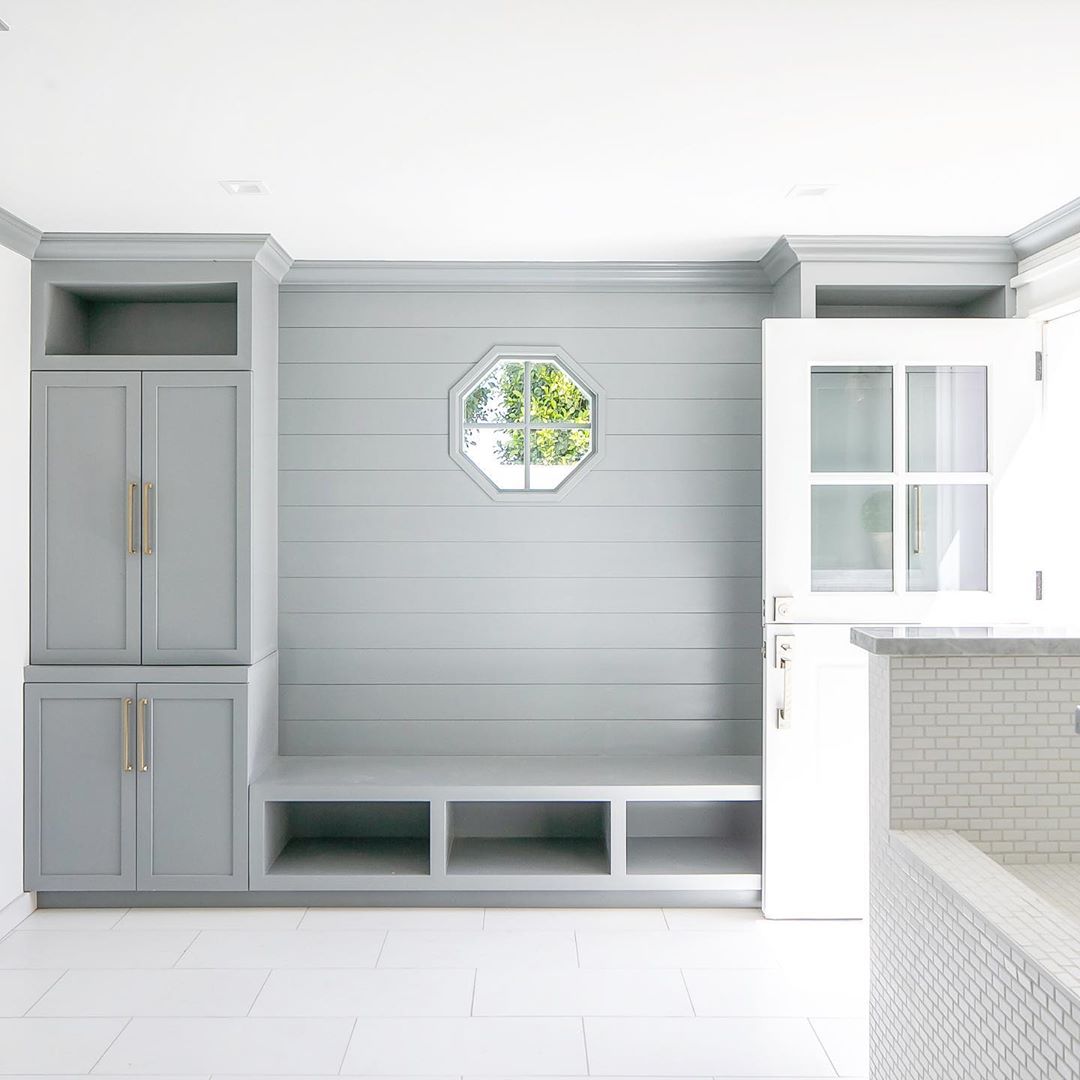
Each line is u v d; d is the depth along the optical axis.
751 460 3.92
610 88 2.29
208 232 3.43
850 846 3.44
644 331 3.91
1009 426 3.46
